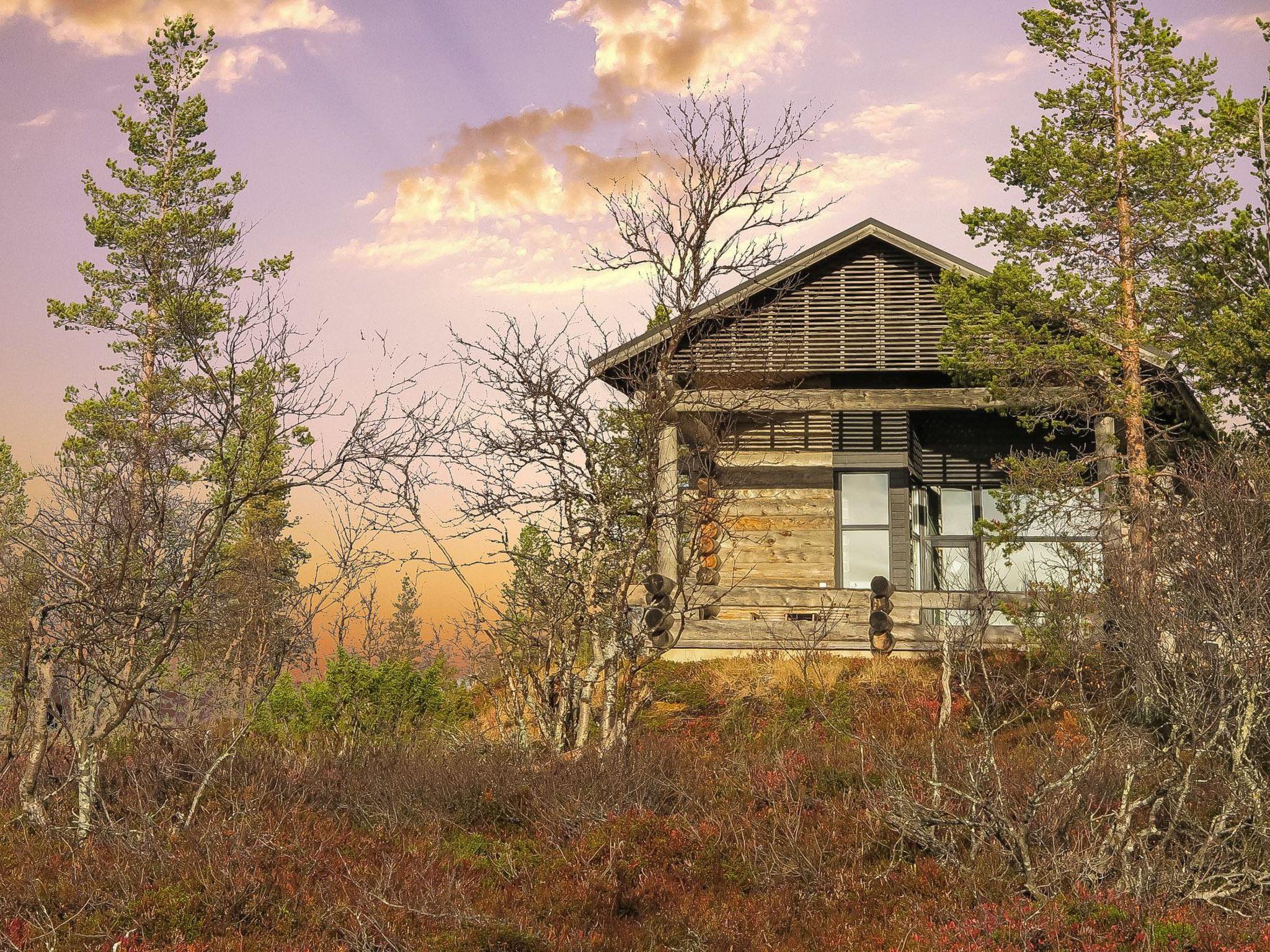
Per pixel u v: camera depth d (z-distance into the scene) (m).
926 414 24.16
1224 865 8.95
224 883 8.66
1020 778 11.05
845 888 9.57
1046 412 20.19
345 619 17.97
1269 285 17.80
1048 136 19.64
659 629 16.36
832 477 22.91
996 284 19.25
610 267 13.67
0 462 36.91
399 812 11.27
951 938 8.21
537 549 13.93
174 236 26.73
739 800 11.54
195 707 14.27
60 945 7.87
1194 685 9.78
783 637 19.59
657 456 13.56
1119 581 13.75
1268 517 11.90
